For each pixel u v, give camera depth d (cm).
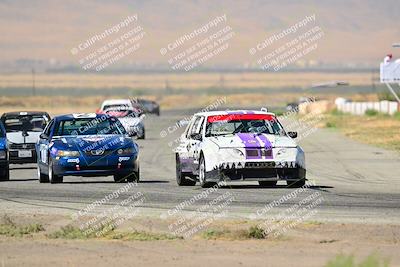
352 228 4159
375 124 16075
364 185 6266
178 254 3544
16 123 8625
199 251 3606
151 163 8606
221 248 3675
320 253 3581
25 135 8462
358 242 3834
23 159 8438
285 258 3469
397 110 19875
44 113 8775
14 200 5412
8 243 3788
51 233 4084
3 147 6969
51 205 5134
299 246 3728
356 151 9975
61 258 3466
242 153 5781
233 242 3825
